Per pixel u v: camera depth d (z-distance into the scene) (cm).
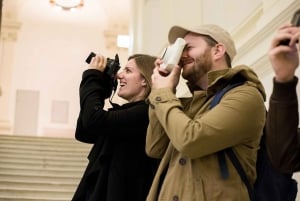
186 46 175
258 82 159
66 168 531
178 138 146
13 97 1124
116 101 966
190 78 175
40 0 1211
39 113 1131
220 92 158
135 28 888
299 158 123
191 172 149
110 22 1234
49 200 431
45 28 1199
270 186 152
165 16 739
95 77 208
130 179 191
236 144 150
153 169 196
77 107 1159
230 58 176
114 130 192
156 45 776
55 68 1176
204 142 143
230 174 147
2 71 1133
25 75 1150
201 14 587
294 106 120
